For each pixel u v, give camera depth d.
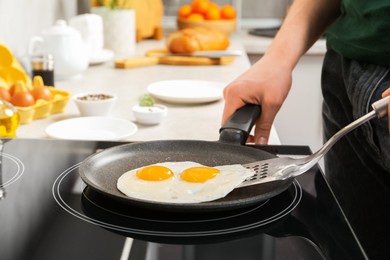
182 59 2.18
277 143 1.21
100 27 2.16
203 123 1.38
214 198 0.75
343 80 1.31
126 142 1.04
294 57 1.22
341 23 1.29
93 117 1.31
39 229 0.68
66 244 0.65
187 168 0.84
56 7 2.35
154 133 1.29
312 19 1.31
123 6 2.45
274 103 1.11
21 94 1.34
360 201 1.30
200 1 2.80
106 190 0.74
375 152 1.19
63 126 1.27
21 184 0.83
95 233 0.67
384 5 1.11
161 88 1.68
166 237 0.67
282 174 0.81
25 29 1.96
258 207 0.77
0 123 1.09
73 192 0.80
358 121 0.84
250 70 1.17
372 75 1.15
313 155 0.85
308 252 0.65
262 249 0.65
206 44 2.34
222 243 0.66
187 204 0.70
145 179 0.79
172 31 3.14
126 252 0.63
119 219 0.72
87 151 0.99
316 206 0.77
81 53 1.85
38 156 0.96
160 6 2.88
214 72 2.07
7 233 0.67
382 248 1.26
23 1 1.93
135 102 1.59
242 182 0.80
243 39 2.85
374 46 1.15
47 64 1.64
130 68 2.12
